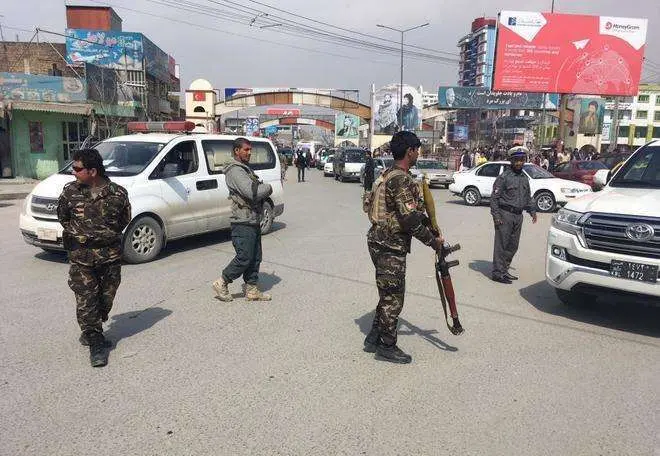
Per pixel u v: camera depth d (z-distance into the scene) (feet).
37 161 67.05
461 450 9.98
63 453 9.73
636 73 94.38
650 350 15.16
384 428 10.70
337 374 13.15
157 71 110.32
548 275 18.10
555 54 93.45
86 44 96.53
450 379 12.98
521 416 11.26
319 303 19.04
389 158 80.28
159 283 21.40
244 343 15.08
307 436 10.37
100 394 11.98
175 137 28.14
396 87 187.11
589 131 198.59
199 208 28.27
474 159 101.30
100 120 73.00
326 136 307.99
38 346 14.69
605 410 11.57
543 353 14.78
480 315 18.15
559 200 52.11
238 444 10.07
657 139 20.31
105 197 13.50
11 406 11.41
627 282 15.70
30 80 66.54
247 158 18.61
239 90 173.37
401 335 16.05
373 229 13.64
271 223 34.63
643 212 15.83
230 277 18.75
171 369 13.32
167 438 10.24
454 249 13.88
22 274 22.36
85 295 13.46
